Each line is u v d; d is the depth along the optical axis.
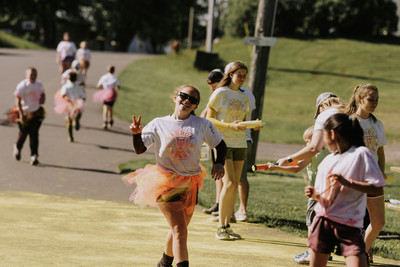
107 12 132.38
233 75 12.30
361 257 6.93
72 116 26.23
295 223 14.81
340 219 7.06
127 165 22.39
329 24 84.44
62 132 28.52
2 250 9.36
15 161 21.41
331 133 7.12
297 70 67.00
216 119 12.41
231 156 12.25
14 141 25.22
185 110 8.46
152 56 77.38
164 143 8.37
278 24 84.00
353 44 79.69
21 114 20.67
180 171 8.46
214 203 16.77
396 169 12.23
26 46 102.94
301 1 83.50
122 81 50.41
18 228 11.47
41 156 22.70
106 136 28.83
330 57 72.88
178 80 55.25
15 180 18.50
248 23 81.56
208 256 10.24
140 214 14.56
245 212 14.84
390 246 12.83
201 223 13.98
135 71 57.72
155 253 10.23
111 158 23.73
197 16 141.50
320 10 83.38
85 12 136.00
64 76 26.61
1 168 20.08
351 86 60.25
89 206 15.28
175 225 8.37
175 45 74.31
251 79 23.70
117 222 13.19
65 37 42.50
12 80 43.34
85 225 12.48
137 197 8.43
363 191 6.86
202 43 141.75
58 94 26.27
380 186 6.88
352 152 7.05
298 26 84.88
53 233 11.32
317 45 78.56
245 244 11.91
